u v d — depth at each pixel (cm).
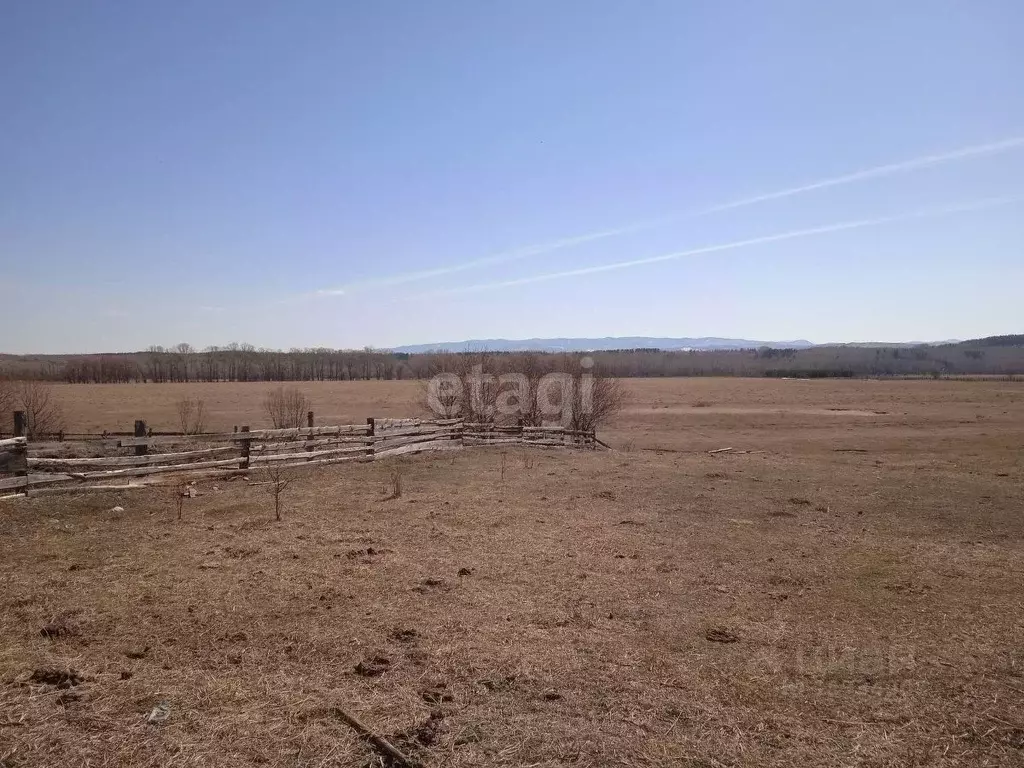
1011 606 600
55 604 552
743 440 3192
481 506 1023
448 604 578
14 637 483
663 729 374
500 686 424
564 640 504
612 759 342
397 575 658
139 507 953
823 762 344
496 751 347
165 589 598
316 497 1066
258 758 336
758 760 345
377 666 448
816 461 1814
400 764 333
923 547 815
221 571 657
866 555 775
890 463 1766
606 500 1101
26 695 395
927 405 5181
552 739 360
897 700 416
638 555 758
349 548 757
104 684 413
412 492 1134
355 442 1515
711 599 611
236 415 4194
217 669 440
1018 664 473
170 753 338
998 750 358
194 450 1367
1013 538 869
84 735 353
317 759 336
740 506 1067
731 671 455
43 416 2644
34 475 959
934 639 520
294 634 502
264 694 406
